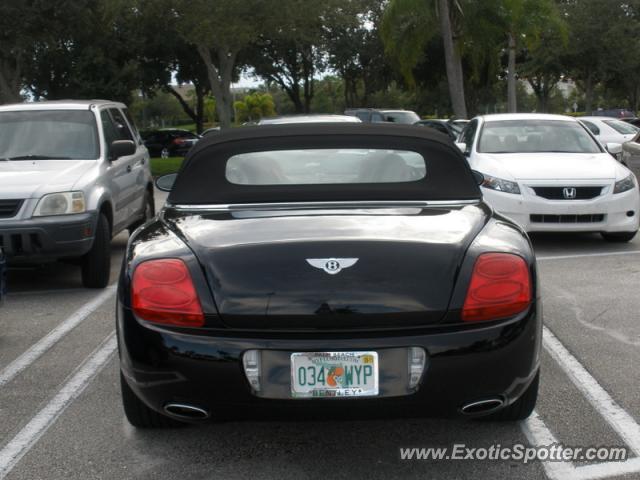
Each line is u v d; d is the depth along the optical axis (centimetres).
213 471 367
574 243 1000
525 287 347
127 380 361
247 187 421
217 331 334
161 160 2781
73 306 711
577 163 970
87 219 740
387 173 438
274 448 391
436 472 362
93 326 638
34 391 482
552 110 9238
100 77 3719
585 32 4459
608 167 963
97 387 487
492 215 404
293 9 2955
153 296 342
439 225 369
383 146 437
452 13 2941
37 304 723
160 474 365
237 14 2889
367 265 335
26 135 854
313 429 413
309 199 418
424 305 331
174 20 3020
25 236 714
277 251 340
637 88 5106
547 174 935
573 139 1068
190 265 343
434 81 4981
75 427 422
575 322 619
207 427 417
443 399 332
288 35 3084
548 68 4738
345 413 330
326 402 327
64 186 738
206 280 338
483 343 333
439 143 434
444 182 427
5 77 3084
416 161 434
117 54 3872
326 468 368
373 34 4759
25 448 396
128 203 921
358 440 399
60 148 841
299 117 1295
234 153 434
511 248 355
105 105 944
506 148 1055
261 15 2925
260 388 330
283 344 327
